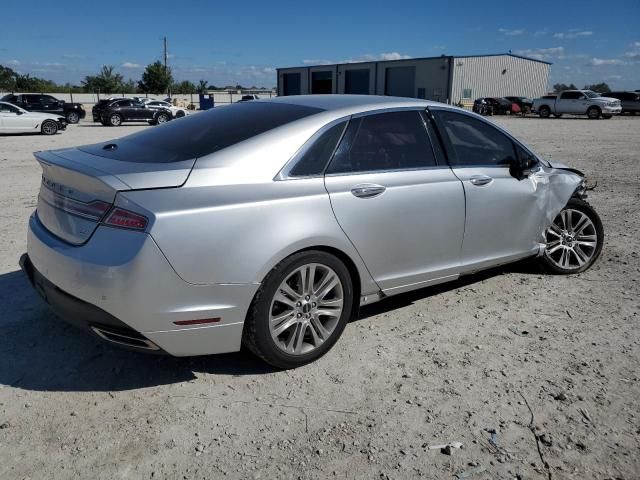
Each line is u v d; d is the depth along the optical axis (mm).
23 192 8914
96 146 3840
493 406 3145
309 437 2863
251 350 3359
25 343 3762
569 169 5316
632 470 2662
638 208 8242
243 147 3346
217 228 3027
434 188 4008
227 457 2703
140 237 2873
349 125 3717
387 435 2889
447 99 51719
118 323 2963
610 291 4863
